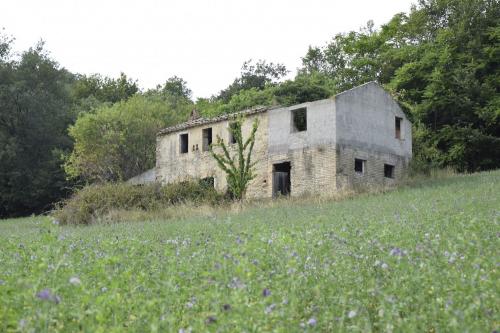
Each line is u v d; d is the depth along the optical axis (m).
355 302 6.07
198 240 11.98
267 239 8.89
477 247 8.07
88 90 76.94
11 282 6.55
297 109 33.28
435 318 5.43
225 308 5.17
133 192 31.69
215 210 27.97
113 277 6.93
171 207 29.41
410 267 6.52
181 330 5.05
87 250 9.92
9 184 54.44
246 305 5.26
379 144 34.25
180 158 38.53
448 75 45.38
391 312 5.24
